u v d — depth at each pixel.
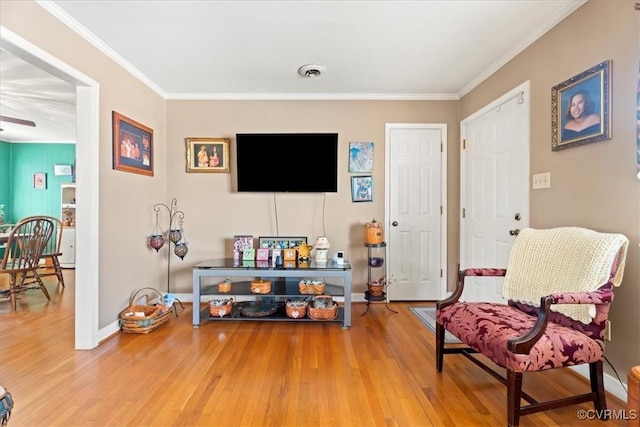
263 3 2.02
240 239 3.49
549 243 1.88
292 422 1.58
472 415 1.64
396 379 1.98
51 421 1.57
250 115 3.63
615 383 1.81
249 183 3.51
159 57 2.74
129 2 2.00
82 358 2.24
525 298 1.91
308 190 3.49
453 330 1.88
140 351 2.35
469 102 3.40
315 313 2.90
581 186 2.02
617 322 1.81
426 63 2.86
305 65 2.90
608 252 1.59
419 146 3.67
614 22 1.79
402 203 3.68
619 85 1.77
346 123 3.65
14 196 6.10
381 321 3.04
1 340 2.54
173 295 3.34
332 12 2.12
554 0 2.00
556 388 1.88
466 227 3.47
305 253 3.23
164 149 3.60
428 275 3.70
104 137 2.55
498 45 2.54
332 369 2.10
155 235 3.22
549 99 2.27
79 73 2.26
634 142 1.71
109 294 2.62
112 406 1.69
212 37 2.42
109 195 2.61
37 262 3.65
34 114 4.37
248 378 1.98
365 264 3.67
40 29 1.96
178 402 1.73
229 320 3.03
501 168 2.85
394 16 2.15
